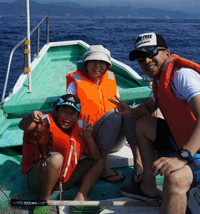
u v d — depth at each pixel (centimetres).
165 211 159
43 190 193
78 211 190
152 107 222
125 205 191
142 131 203
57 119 204
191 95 158
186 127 177
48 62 558
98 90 239
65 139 197
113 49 3070
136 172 226
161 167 154
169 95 173
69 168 199
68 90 242
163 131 197
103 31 6969
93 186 218
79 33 5703
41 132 178
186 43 3984
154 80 201
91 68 233
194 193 188
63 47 600
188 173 157
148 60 182
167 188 158
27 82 422
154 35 184
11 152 271
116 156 254
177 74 169
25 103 285
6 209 203
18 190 214
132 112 210
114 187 220
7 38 4197
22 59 2203
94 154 209
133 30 7838
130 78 460
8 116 290
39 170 189
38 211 188
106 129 217
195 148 152
